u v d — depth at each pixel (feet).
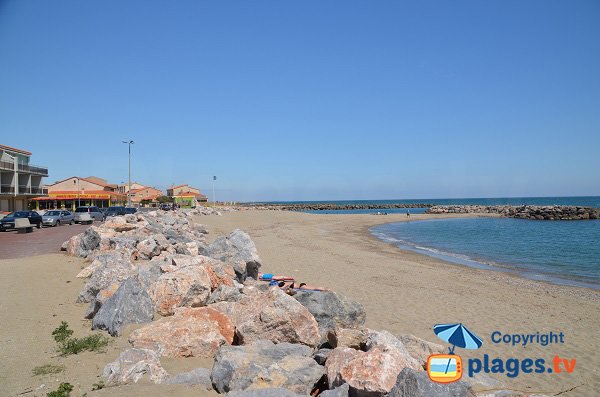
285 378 18.03
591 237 127.44
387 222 203.62
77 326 26.32
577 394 24.30
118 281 31.63
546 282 59.82
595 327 37.09
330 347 23.91
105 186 284.41
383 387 17.11
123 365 19.07
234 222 153.17
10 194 170.50
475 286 54.29
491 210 292.81
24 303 30.60
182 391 17.02
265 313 23.58
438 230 157.17
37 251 59.06
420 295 47.52
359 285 51.88
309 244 99.66
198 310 24.90
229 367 18.35
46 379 18.56
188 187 394.52
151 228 63.46
